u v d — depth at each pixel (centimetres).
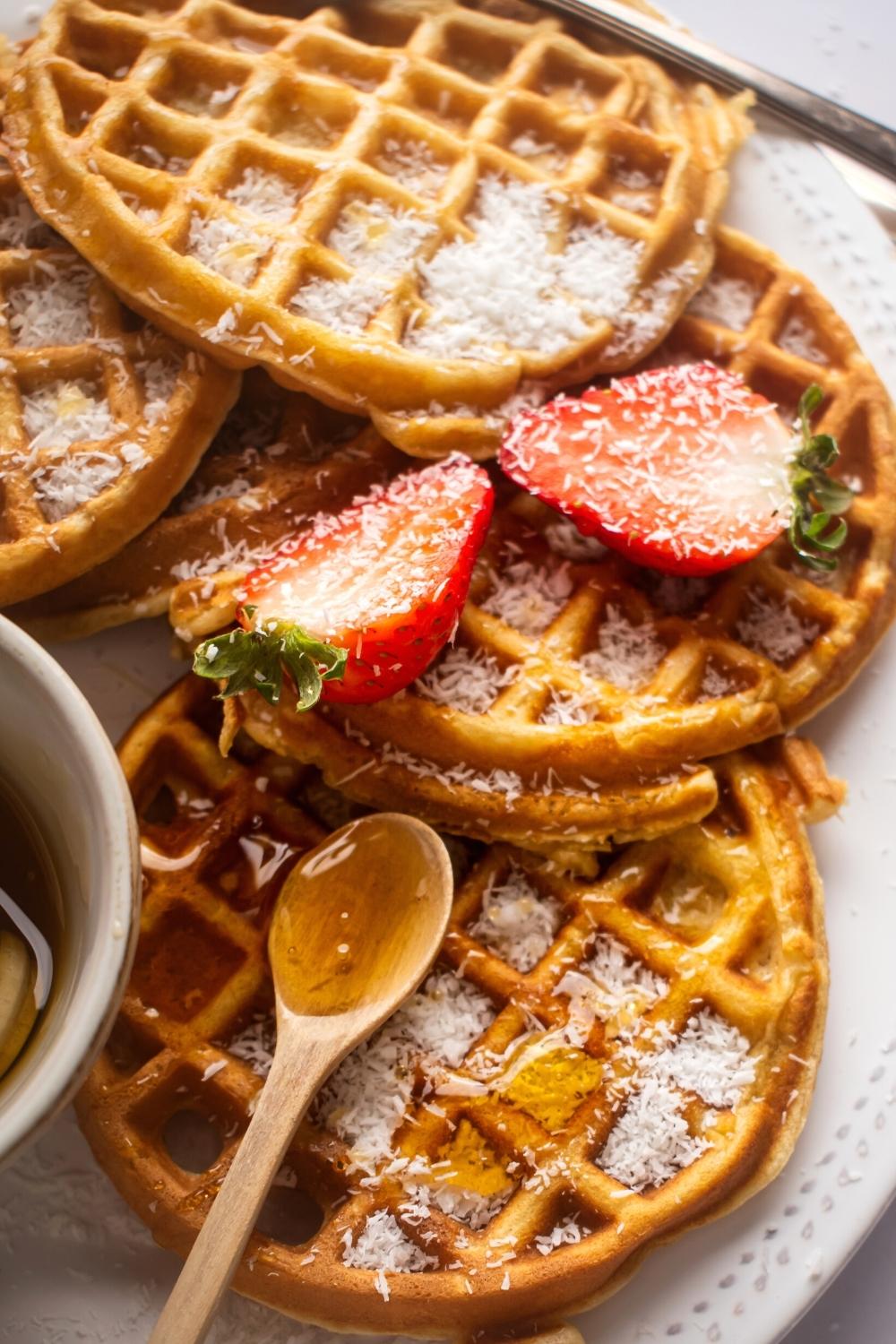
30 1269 43
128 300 45
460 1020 44
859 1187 44
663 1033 43
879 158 49
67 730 40
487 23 48
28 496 44
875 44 52
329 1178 43
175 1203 42
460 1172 43
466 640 45
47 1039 40
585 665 45
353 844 44
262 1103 42
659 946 44
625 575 46
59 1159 43
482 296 45
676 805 44
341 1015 43
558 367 45
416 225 45
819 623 46
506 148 47
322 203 45
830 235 48
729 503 45
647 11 49
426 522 44
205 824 44
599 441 45
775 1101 43
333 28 47
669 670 45
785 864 44
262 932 44
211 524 45
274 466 45
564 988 44
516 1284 42
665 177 47
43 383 45
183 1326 41
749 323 47
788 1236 43
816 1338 46
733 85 49
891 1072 44
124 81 46
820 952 44
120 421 44
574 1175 43
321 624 43
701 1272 43
